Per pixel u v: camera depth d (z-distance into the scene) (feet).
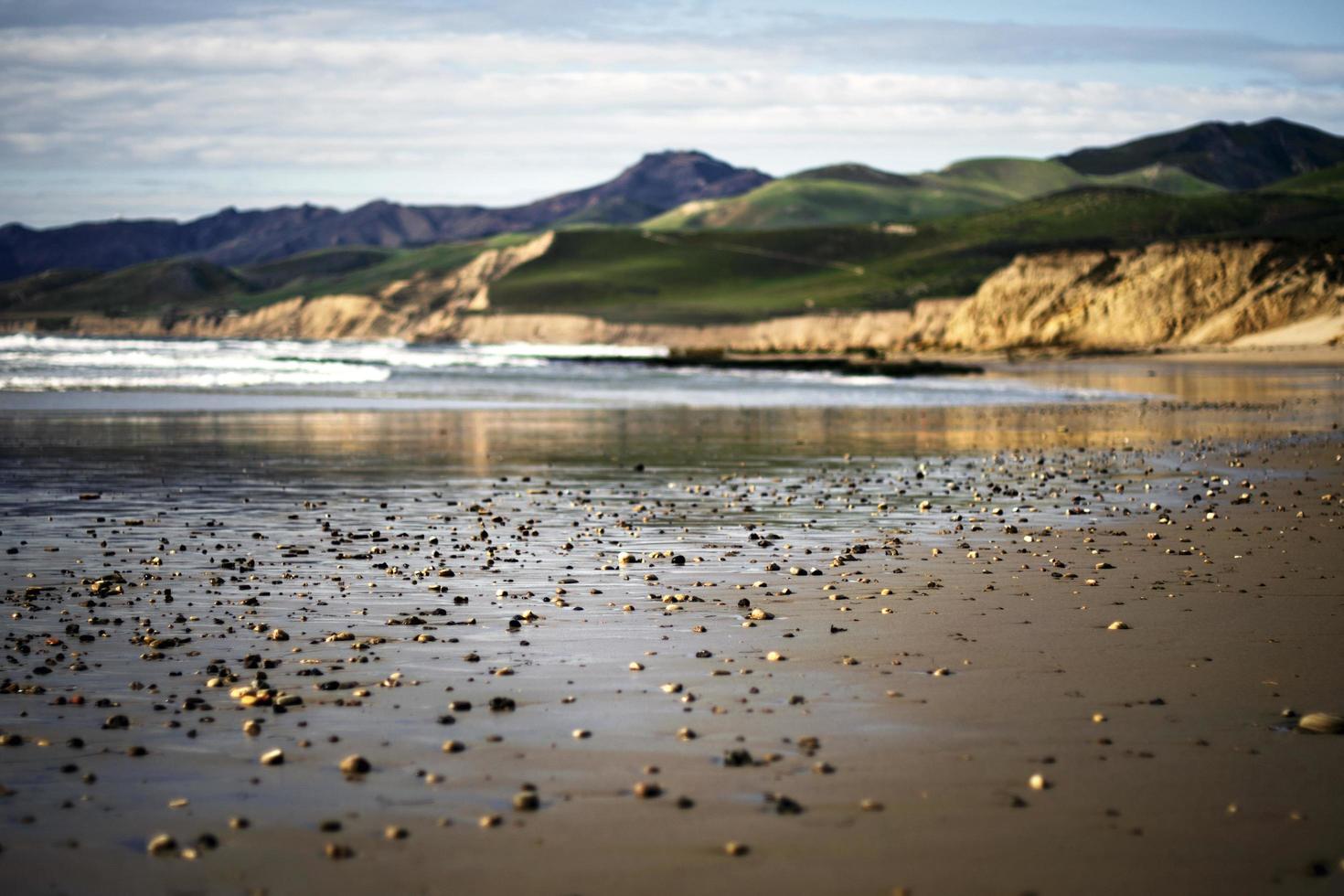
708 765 24.64
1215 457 94.07
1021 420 141.59
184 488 74.33
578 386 227.81
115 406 148.87
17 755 25.57
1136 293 473.26
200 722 27.81
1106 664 32.58
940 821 21.76
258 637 36.35
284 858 20.53
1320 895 18.97
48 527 58.65
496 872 19.90
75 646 35.22
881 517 62.64
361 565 48.80
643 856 20.44
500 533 57.41
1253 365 328.29
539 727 27.25
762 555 50.96
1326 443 106.01
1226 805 22.43
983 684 30.58
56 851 20.84
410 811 22.45
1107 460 92.53
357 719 27.96
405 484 77.77
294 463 89.86
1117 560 49.24
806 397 195.72
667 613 39.52
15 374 214.90
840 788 23.34
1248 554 50.34
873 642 35.19
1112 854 20.42
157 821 22.11
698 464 90.99
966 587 43.62
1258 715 27.86
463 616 39.06
